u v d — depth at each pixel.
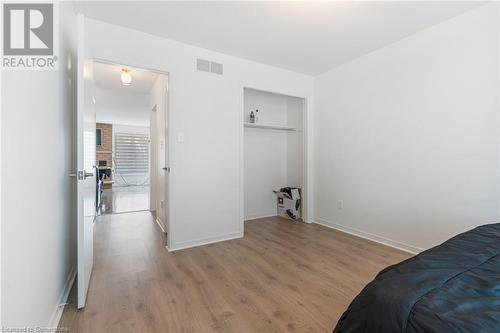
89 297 1.77
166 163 3.00
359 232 3.21
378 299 0.79
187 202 2.79
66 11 1.83
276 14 2.21
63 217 1.78
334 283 1.99
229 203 3.09
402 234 2.72
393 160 2.79
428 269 0.91
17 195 0.99
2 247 0.86
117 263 2.36
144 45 2.52
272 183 4.48
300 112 4.29
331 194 3.60
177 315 1.58
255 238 3.12
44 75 1.34
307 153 3.84
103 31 2.32
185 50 2.76
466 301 0.71
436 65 2.41
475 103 2.16
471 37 2.17
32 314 1.13
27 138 1.10
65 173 1.85
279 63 3.33
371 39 2.68
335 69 3.49
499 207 2.04
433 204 2.45
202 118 2.88
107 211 4.74
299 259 2.47
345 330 0.87
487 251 1.06
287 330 1.45
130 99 5.39
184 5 2.08
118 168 9.33
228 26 2.41
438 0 2.03
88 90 1.99
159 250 2.70
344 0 2.02
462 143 2.24
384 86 2.87
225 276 2.11
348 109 3.31
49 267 1.40
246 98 4.18
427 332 0.63
